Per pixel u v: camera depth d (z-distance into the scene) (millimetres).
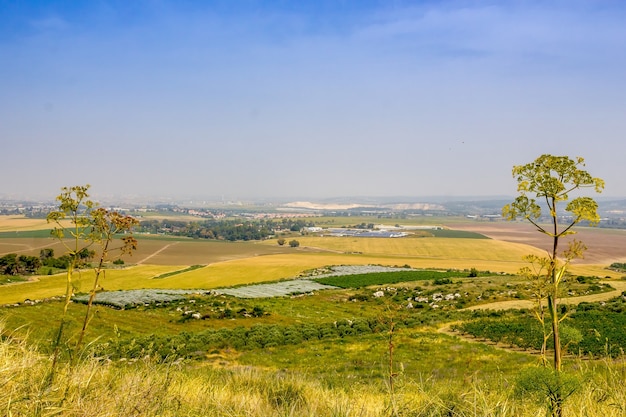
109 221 6297
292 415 6629
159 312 53125
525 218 5895
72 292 6008
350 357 29312
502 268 116062
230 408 6527
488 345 31156
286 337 37938
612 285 62969
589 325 33406
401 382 7742
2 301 61125
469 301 62312
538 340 28781
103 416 4734
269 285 86562
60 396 4852
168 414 5336
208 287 90062
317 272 105375
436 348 30938
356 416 6102
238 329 39500
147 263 129000
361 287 84188
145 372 6332
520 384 5445
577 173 5457
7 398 4359
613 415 5395
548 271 5680
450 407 6000
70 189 6074
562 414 5309
